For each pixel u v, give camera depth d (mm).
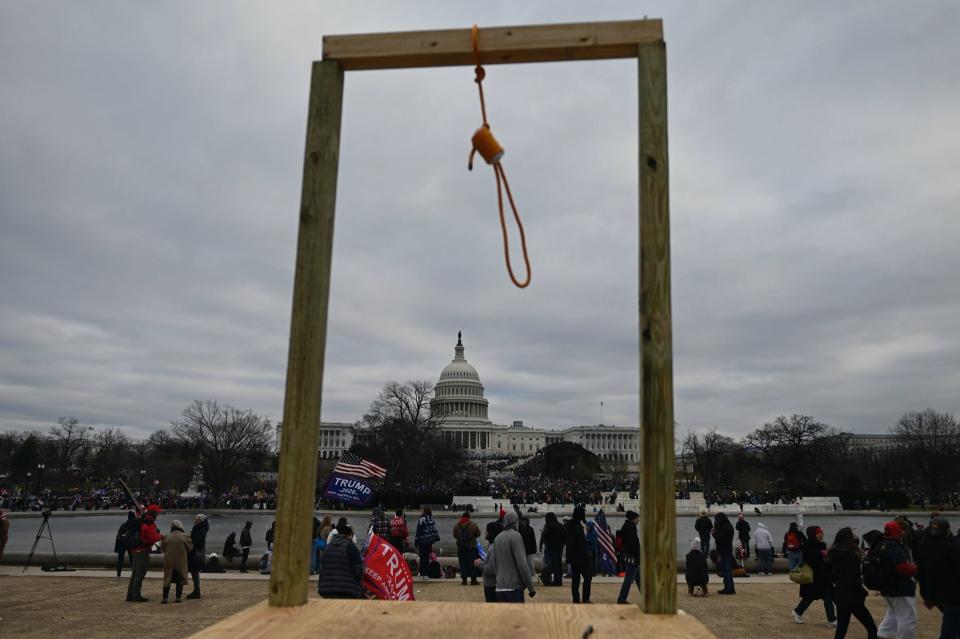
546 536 20469
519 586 9953
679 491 99500
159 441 128500
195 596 17359
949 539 9883
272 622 3258
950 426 112250
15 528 51750
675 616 3402
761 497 91312
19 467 110500
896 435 125062
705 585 18609
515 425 199500
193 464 102500
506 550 10008
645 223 3762
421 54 4090
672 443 3576
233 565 24281
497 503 75188
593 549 22766
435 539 21984
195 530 18047
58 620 14438
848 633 13594
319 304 3877
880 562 11188
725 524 19359
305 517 3691
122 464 129250
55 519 66000
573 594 16141
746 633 13570
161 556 23859
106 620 14438
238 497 87000
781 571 24188
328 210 3992
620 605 3668
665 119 3850
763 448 115750
